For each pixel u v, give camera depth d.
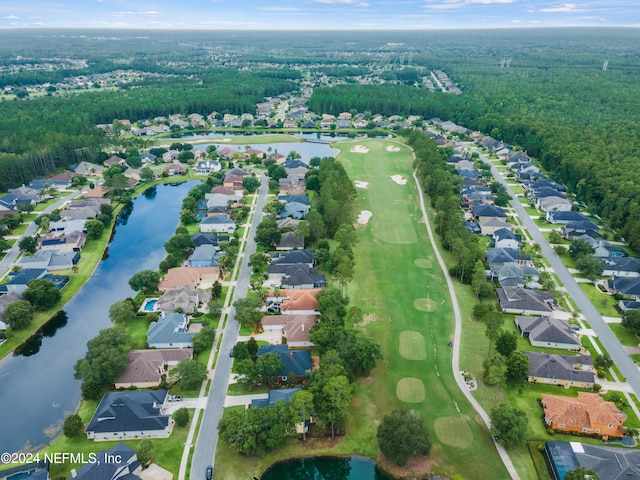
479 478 93.44
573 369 118.44
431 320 142.75
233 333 135.62
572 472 87.06
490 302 152.62
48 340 138.25
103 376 111.69
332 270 167.75
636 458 90.62
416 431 94.50
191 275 161.88
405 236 199.12
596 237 196.50
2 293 157.50
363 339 118.69
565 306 149.62
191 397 112.06
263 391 114.19
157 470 92.88
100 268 178.50
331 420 100.25
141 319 142.88
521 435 97.38
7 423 107.38
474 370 122.19
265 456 98.25
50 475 92.00
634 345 132.25
